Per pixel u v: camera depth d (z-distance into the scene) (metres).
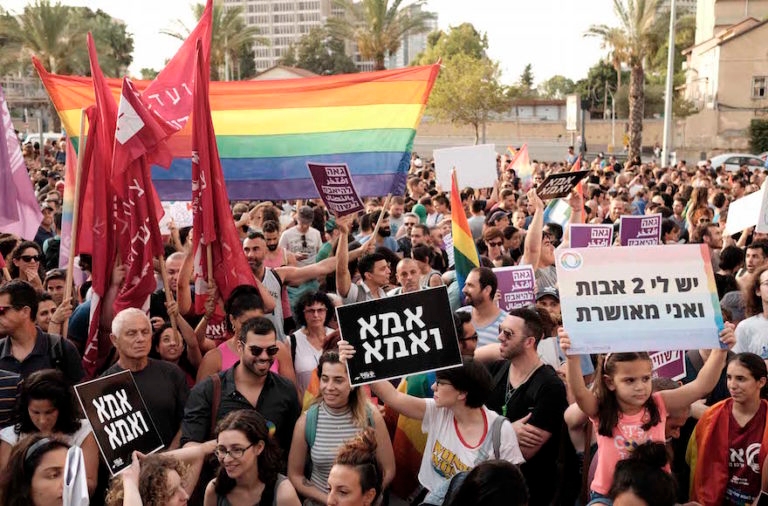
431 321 5.05
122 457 4.76
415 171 28.25
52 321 6.30
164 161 6.84
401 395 5.34
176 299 7.16
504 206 14.74
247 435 4.55
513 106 74.69
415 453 5.84
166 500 4.14
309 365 6.58
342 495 4.30
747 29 53.12
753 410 5.07
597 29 45.47
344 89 8.80
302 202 15.19
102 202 6.70
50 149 31.83
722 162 36.56
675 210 14.97
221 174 6.89
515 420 5.56
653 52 44.88
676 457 5.58
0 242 9.42
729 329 4.74
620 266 4.84
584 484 5.14
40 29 49.16
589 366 6.61
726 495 5.13
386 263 7.92
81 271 8.09
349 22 52.88
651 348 4.72
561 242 10.84
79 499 3.68
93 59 6.79
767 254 8.56
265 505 4.64
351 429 5.27
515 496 3.65
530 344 5.59
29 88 69.75
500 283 7.89
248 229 10.98
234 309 6.15
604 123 66.31
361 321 5.10
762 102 53.78
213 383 5.56
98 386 4.77
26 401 4.98
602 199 16.31
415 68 8.81
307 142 8.73
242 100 8.77
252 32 58.62
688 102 58.97
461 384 4.98
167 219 10.20
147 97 7.32
